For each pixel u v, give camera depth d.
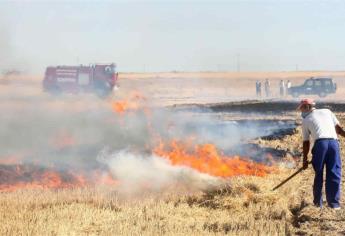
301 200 22.86
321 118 21.95
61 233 17.89
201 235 17.81
